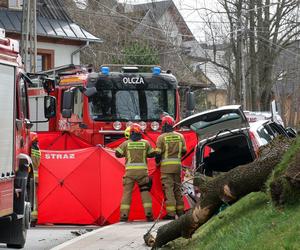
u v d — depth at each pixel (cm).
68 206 1470
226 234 768
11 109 1022
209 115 1248
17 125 1074
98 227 1465
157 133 1842
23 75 1159
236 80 4247
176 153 1434
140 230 1226
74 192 1472
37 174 1401
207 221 873
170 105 1953
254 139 1300
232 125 1295
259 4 4138
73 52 3516
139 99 1928
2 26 3228
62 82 2011
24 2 2728
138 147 1413
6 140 998
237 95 4222
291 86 6312
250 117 2333
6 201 998
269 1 4178
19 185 1083
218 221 862
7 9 3369
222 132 1308
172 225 881
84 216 1473
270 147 802
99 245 1058
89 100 1905
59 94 2017
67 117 1870
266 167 765
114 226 1306
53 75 2098
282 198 722
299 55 4431
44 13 3497
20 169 1102
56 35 3372
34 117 2005
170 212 1433
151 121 1920
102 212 1474
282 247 613
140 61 4269
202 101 5809
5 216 1016
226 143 1339
